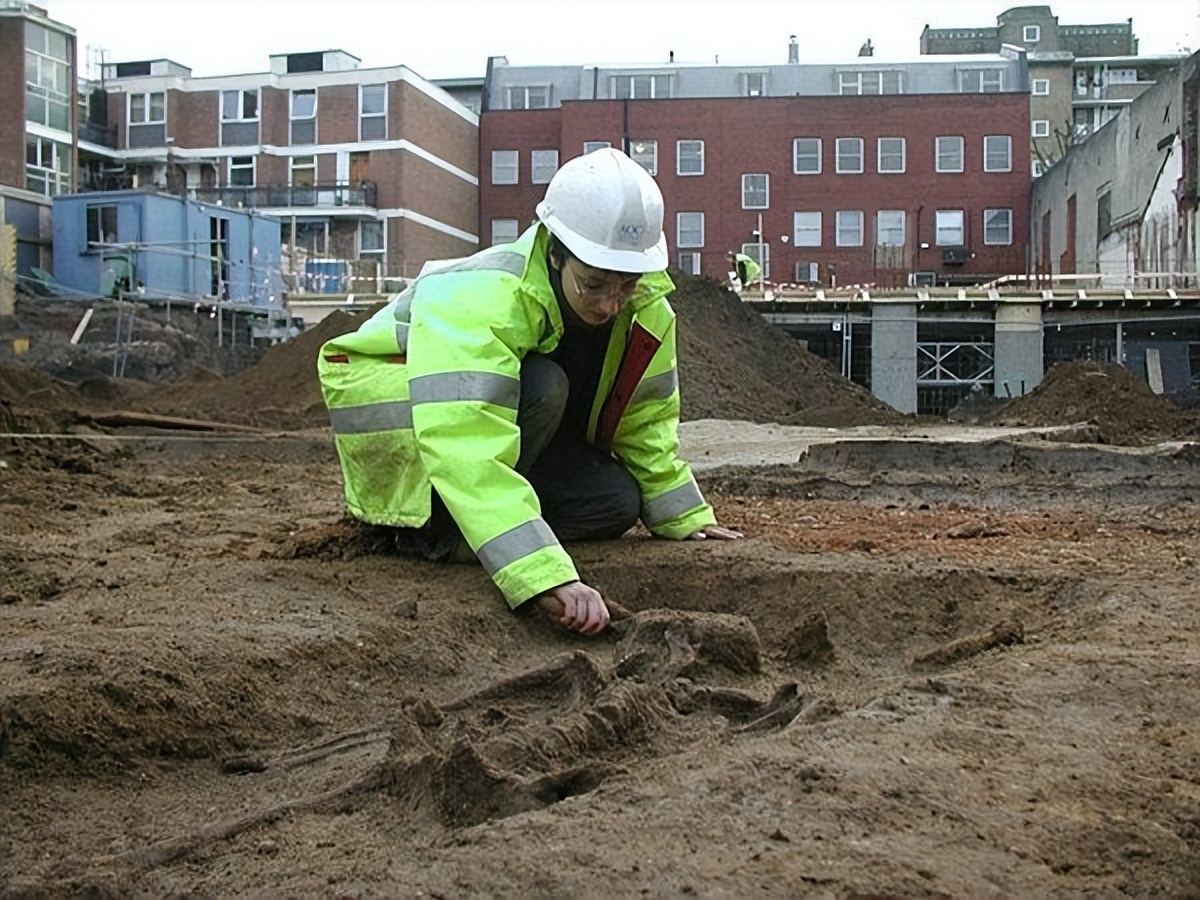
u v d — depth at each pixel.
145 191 37.19
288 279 42.28
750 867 2.48
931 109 49.75
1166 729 3.42
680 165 50.66
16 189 39.44
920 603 5.18
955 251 49.72
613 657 4.54
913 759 3.12
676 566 5.57
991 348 34.56
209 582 5.43
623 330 5.69
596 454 6.10
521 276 5.21
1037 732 3.39
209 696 3.85
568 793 3.01
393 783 3.17
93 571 6.01
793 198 50.28
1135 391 20.64
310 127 49.84
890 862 2.50
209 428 17.05
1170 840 2.66
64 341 30.88
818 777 2.95
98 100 51.12
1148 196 37.03
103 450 14.27
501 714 3.72
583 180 5.14
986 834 2.66
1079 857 2.57
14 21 42.38
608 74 56.06
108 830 3.10
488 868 2.52
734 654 4.42
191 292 37.72
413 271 49.41
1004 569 5.68
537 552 4.73
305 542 6.39
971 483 10.28
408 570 5.80
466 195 53.56
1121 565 5.94
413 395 5.00
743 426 18.81
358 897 2.46
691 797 2.85
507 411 5.00
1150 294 31.22
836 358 34.78
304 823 3.02
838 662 4.65
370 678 4.32
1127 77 73.25
